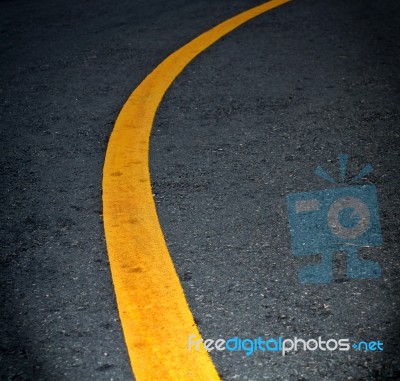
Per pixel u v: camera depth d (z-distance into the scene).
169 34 7.86
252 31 7.80
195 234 3.82
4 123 5.59
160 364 2.85
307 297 3.23
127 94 6.15
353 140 4.96
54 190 4.43
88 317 3.16
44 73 6.79
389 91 5.91
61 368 2.85
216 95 6.00
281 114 5.51
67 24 8.45
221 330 3.04
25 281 3.46
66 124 5.53
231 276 3.42
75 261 3.62
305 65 6.62
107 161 4.83
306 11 8.55
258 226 3.87
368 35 7.48
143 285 3.38
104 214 4.09
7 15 9.03
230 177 4.48
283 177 4.45
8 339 3.04
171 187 4.39
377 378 2.73
